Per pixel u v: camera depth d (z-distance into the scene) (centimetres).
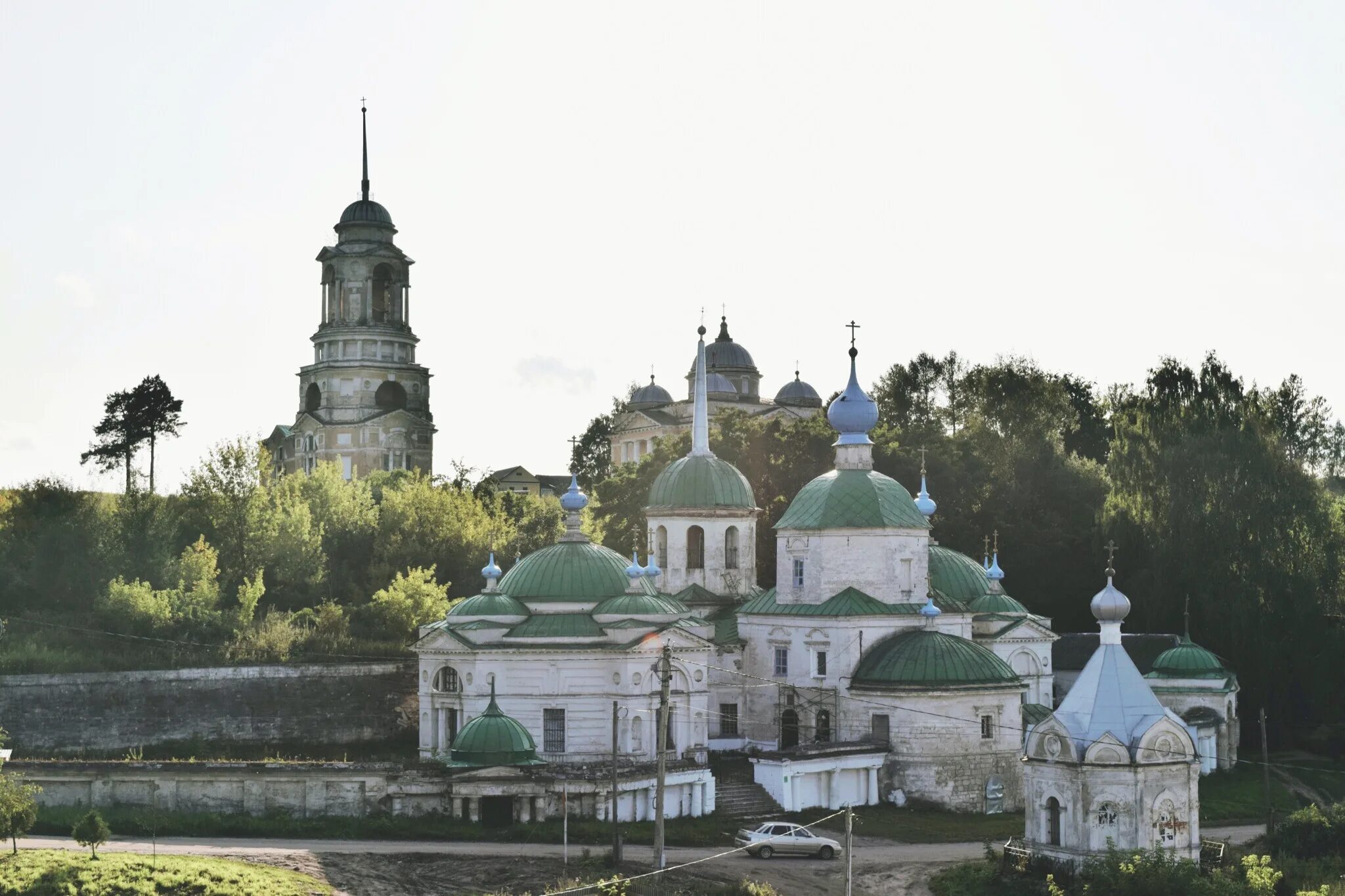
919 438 15788
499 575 11088
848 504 10838
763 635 11019
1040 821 7825
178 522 14300
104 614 12350
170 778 9131
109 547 13425
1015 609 11581
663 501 11850
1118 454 13912
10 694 10981
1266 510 12775
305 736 11844
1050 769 7781
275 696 11844
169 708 11481
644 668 10000
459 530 15200
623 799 9162
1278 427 14625
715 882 8056
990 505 15150
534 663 10019
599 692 10006
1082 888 7300
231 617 12756
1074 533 14800
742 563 11912
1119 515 13750
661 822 7775
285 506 15200
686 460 11975
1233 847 8731
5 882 7119
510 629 10181
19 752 10812
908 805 10038
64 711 11119
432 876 7956
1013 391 17188
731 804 9694
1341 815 8606
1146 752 7606
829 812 9762
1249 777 11575
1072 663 12888
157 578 13338
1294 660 12444
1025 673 11462
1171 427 13575
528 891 7719
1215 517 12862
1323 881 7725
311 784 9100
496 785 9000
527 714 10000
